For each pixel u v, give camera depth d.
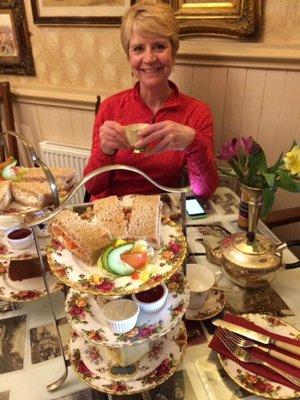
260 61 1.56
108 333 0.65
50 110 2.17
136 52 1.36
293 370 0.70
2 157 2.03
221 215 1.23
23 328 0.82
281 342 0.74
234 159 0.86
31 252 0.83
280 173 0.80
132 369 0.69
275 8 1.51
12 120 2.14
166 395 0.68
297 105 1.62
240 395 0.68
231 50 1.58
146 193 1.45
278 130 1.71
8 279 0.88
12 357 0.76
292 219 1.37
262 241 0.92
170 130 0.93
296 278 0.96
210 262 0.99
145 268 0.66
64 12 1.88
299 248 1.57
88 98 2.01
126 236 0.73
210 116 1.46
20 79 2.22
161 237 0.75
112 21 1.80
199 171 1.15
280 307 0.87
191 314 0.83
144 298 0.70
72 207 0.85
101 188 1.38
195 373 0.72
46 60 2.09
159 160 1.39
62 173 0.97
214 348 0.74
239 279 0.89
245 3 1.51
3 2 1.98
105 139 0.98
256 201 0.85
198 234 1.12
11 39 2.08
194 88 1.74
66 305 0.71
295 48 1.52
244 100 1.69
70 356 0.72
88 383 0.67
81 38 1.94
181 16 1.64
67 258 0.69
